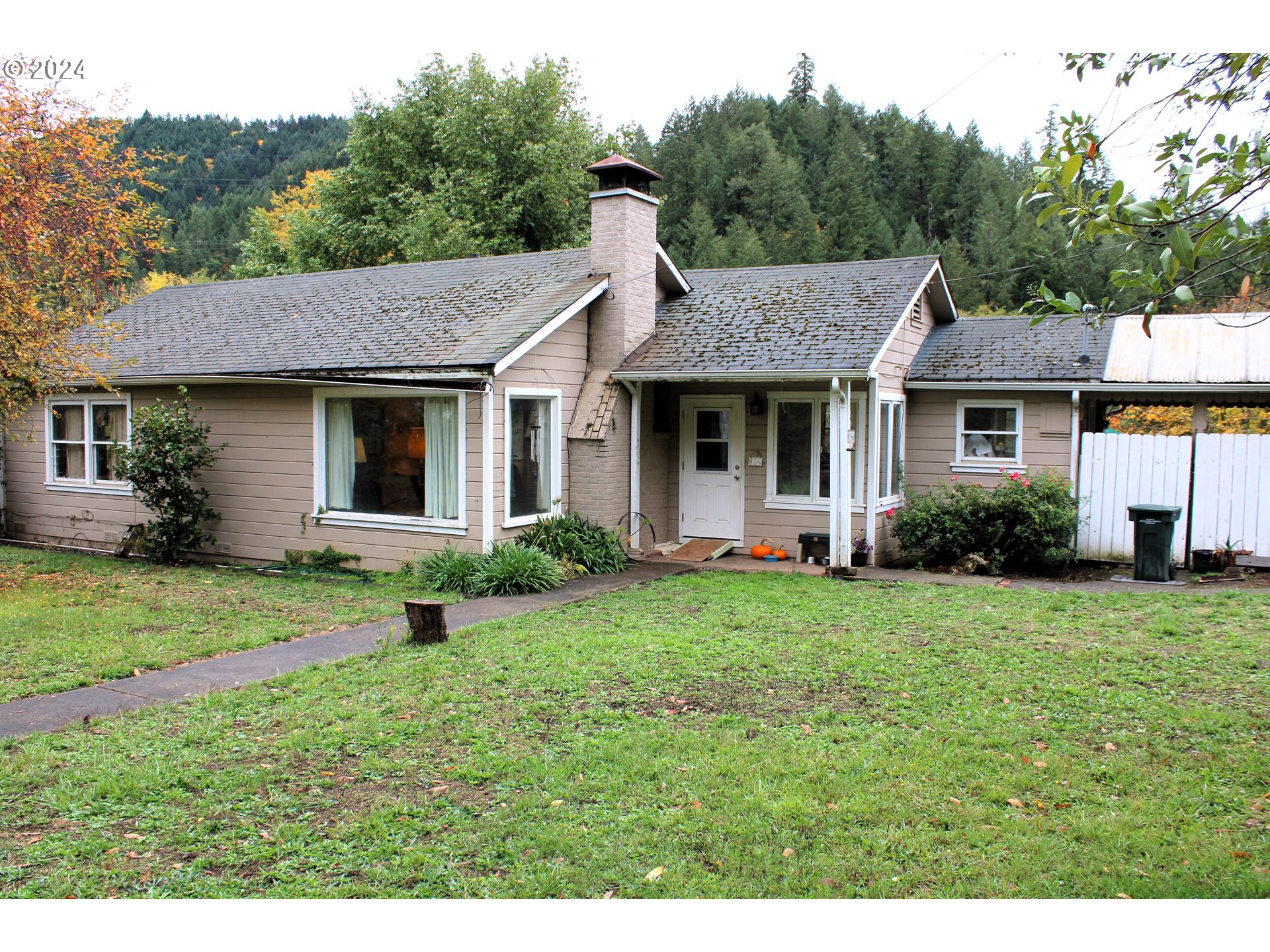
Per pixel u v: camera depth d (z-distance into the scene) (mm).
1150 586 11727
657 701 6586
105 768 5320
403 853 4355
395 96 32625
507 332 12047
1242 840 4430
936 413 14688
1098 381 13273
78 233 13875
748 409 14227
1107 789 5039
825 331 13016
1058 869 4188
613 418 13211
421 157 32562
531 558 11188
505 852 4375
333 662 7652
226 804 4879
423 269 16547
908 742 5727
